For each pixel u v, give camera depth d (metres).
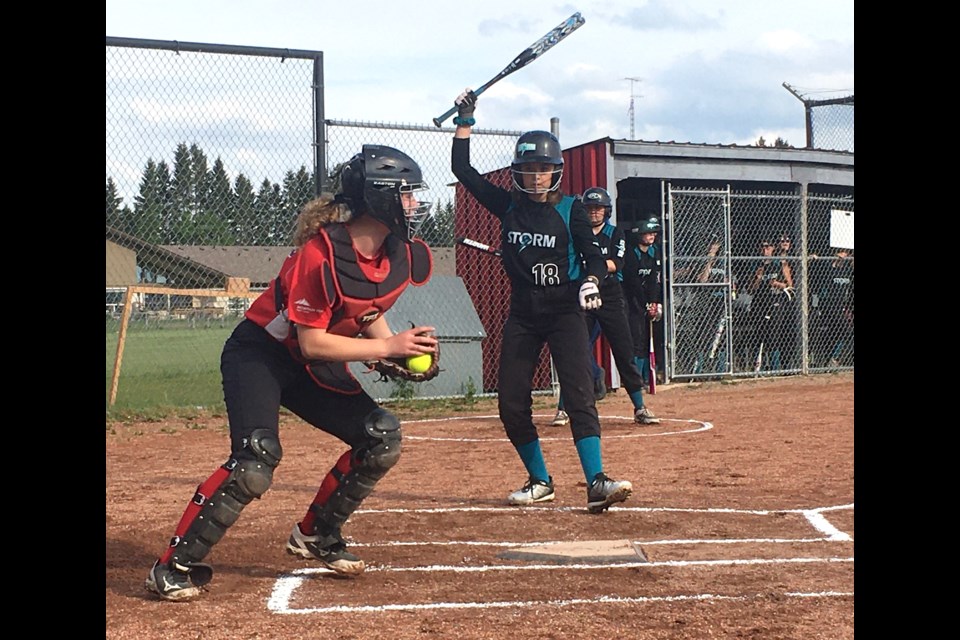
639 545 5.04
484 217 14.17
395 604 3.98
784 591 4.12
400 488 6.82
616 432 9.59
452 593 4.14
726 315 14.88
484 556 4.84
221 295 12.05
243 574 4.50
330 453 8.68
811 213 17.39
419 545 5.08
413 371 4.21
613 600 4.01
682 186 16.44
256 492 4.03
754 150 15.18
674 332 14.68
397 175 3.87
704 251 15.70
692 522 5.62
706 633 3.55
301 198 11.23
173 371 15.48
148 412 10.75
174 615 3.84
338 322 4.05
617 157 14.23
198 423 10.38
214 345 19.19
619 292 9.87
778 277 15.77
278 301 4.08
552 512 5.92
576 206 5.91
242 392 4.07
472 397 12.34
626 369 10.06
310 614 3.84
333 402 4.27
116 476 7.41
